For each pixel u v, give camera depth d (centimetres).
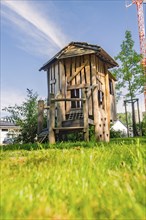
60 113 1152
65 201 143
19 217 117
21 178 208
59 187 171
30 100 1457
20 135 1424
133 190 154
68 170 226
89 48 1225
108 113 1352
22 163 331
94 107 1150
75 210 124
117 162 280
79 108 1166
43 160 330
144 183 164
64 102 1186
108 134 1317
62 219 116
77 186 172
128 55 2467
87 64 1238
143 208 117
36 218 114
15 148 753
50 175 214
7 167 281
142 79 2430
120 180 181
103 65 1375
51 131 938
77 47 1255
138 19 4259
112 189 155
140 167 231
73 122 1064
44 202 134
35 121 1412
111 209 119
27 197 149
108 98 1363
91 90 1171
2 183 192
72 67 1261
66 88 1240
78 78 1247
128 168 236
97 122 1148
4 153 512
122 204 123
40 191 162
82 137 1366
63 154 359
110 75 1517
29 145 796
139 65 2450
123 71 2436
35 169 260
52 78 1332
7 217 116
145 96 3462
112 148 397
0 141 4206
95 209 125
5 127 4269
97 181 184
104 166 245
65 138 1303
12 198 137
